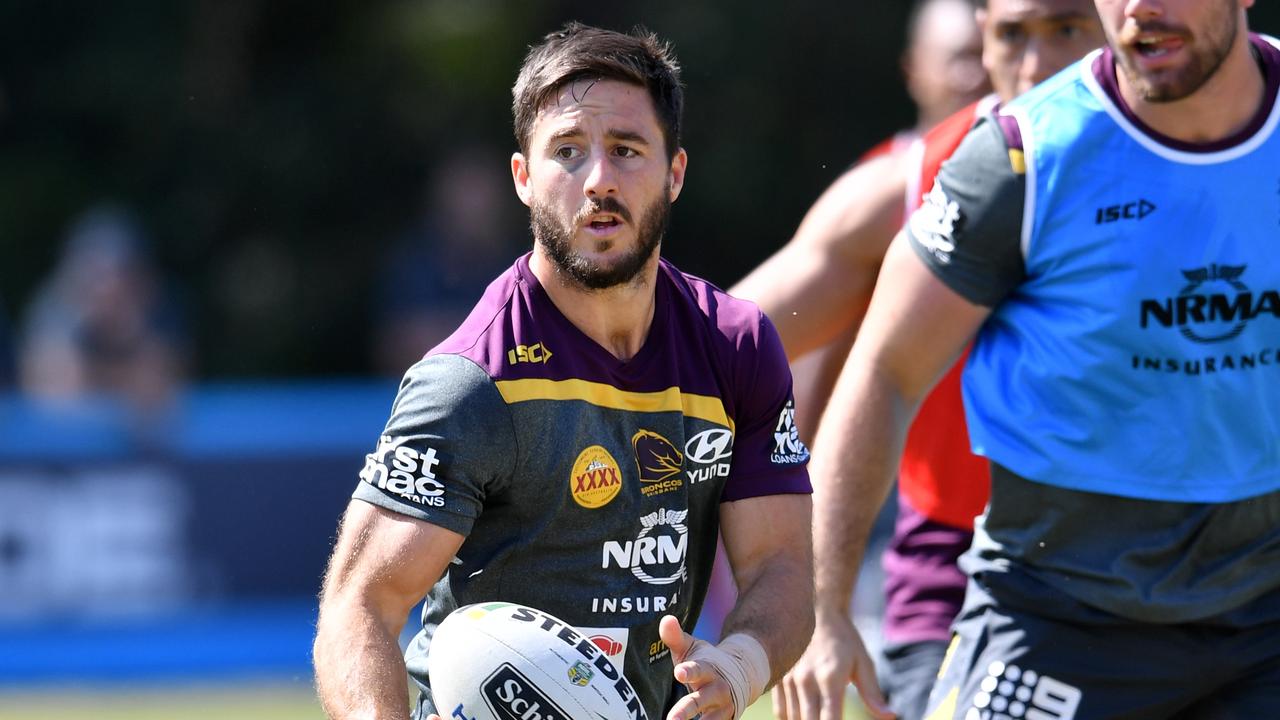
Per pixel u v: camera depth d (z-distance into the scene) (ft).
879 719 47.70
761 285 54.49
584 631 38.63
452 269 142.00
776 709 48.49
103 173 182.91
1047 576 44.78
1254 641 44.45
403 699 36.06
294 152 182.09
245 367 177.06
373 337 179.32
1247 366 42.45
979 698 45.39
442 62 185.68
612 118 37.04
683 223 185.78
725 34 184.85
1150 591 43.60
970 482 54.70
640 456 38.52
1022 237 43.24
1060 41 50.11
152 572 108.37
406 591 37.01
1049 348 43.60
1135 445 43.09
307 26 188.24
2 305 160.25
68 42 185.68
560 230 37.22
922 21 62.18
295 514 110.42
